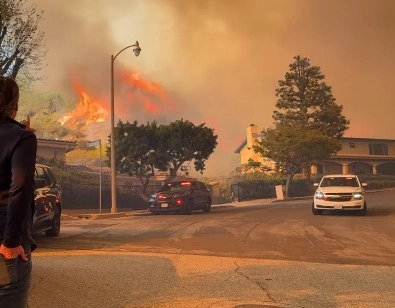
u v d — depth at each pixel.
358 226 14.20
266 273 7.25
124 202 28.30
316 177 45.50
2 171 2.67
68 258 8.52
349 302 5.61
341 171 51.84
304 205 25.86
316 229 13.48
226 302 5.54
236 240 11.27
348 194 17.81
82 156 41.97
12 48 13.41
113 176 21.84
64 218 18.84
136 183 33.50
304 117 46.59
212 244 10.60
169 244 10.62
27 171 2.64
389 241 11.00
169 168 29.61
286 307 5.35
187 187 21.45
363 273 7.26
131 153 27.91
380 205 23.67
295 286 6.39
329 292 6.08
